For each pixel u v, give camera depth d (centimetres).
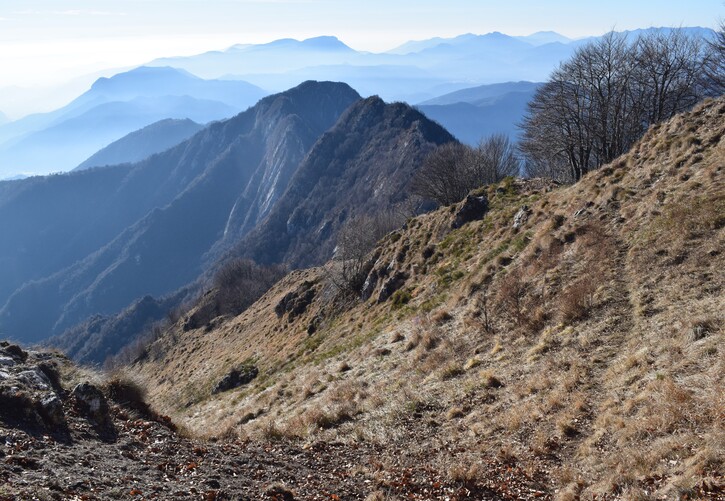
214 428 2083
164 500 766
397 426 1459
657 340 1290
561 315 1667
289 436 1518
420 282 3066
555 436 1163
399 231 4162
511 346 1695
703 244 1547
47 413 955
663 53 4494
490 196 3547
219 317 7800
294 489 958
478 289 2242
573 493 937
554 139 4916
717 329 1185
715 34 4694
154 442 1091
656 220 1794
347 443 1408
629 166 2341
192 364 5834
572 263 1919
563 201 2502
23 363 1173
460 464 1144
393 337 2341
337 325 3578
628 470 923
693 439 916
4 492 645
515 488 1018
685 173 1947
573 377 1323
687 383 1073
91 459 870
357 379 2052
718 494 768
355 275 4062
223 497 841
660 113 4481
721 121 2098
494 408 1386
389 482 1070
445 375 1703
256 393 2778
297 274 6631
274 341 4388
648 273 1598
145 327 15338
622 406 1130
